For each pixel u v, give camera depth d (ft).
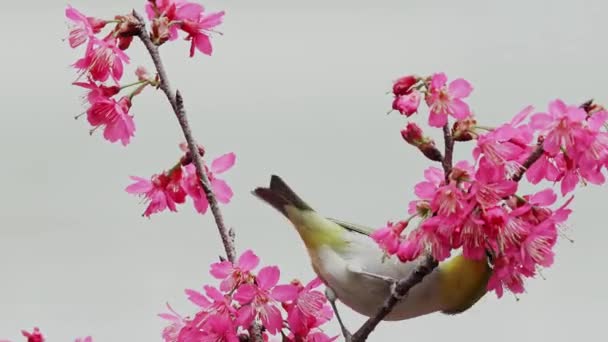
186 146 7.41
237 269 7.18
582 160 7.07
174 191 7.39
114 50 7.23
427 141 7.11
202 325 7.18
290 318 7.20
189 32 7.34
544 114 7.06
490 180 7.05
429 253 7.14
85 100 7.27
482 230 7.05
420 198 7.09
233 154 7.41
